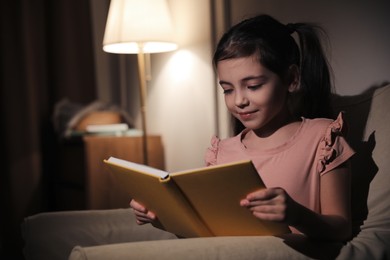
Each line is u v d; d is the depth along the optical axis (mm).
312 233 868
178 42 2506
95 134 2588
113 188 2514
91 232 1201
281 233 892
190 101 2420
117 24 2168
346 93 1538
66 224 1202
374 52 1440
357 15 1491
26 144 2973
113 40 2176
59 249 1175
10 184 2957
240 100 1021
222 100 2162
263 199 794
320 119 1099
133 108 3037
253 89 1014
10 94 2957
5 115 2957
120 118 2920
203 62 2295
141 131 2801
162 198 926
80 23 3082
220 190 831
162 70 2676
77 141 2631
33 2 3021
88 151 2459
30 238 1189
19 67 2977
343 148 993
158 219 1062
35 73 3023
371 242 914
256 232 904
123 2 2162
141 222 1096
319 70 1215
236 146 1188
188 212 914
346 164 1000
